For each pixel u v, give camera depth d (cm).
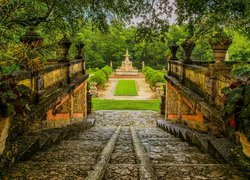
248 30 820
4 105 366
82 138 888
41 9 805
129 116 1919
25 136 579
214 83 751
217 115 668
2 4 650
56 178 388
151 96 2902
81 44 1623
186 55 1173
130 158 527
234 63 1067
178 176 407
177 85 1198
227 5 752
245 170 400
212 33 845
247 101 344
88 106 1930
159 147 667
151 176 391
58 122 1100
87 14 1085
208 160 513
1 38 665
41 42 707
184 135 812
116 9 1041
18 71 606
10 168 424
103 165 432
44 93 780
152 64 6906
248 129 342
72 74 1289
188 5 849
